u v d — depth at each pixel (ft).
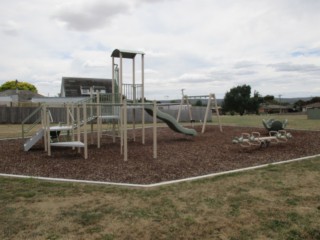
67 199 16.03
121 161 26.45
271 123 47.73
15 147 37.01
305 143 37.04
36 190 17.74
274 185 18.15
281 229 12.09
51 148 35.68
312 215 13.44
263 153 30.07
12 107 92.12
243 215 13.53
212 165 24.41
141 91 41.63
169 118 39.58
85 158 28.02
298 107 315.17
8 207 14.87
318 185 18.11
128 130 59.47
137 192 17.11
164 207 14.60
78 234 11.84
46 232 12.03
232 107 255.70
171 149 33.47
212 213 13.82
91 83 137.90
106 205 15.01
